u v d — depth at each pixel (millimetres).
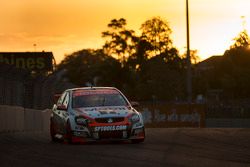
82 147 18078
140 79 116250
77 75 148000
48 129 39688
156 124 52219
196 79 102625
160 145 18641
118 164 13617
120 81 121562
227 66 103875
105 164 13617
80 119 19703
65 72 148500
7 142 20094
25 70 32250
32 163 13797
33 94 35312
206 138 21391
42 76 36781
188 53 57000
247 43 104438
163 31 118938
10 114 28875
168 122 52062
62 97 22109
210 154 15750
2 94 28562
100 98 21000
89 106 20609
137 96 95438
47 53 68062
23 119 31906
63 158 14852
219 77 104688
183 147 17828
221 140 20438
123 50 122625
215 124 55188
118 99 21078
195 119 51781
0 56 68062
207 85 102312
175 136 22531
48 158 14844
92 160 14406
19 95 32312
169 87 92000
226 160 14398
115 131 19625
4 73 28641
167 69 93188
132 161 14188
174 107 51969
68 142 19906
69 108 20578
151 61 103125
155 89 92500
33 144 19469
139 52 119562
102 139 19641
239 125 55438
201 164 13617
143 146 18328
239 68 99375
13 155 15500
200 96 75125
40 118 36812
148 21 119500
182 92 91875
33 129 34594
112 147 18016
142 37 119562
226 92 98625
